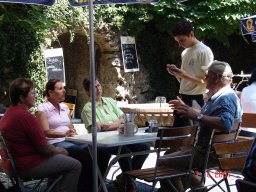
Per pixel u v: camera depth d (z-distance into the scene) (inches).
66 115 207.5
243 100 215.5
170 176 161.9
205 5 406.0
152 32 453.4
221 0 404.2
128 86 437.4
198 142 167.5
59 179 166.7
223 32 426.6
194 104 196.2
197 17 407.8
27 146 163.2
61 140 203.9
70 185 166.9
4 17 289.3
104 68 435.8
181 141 159.3
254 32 335.9
